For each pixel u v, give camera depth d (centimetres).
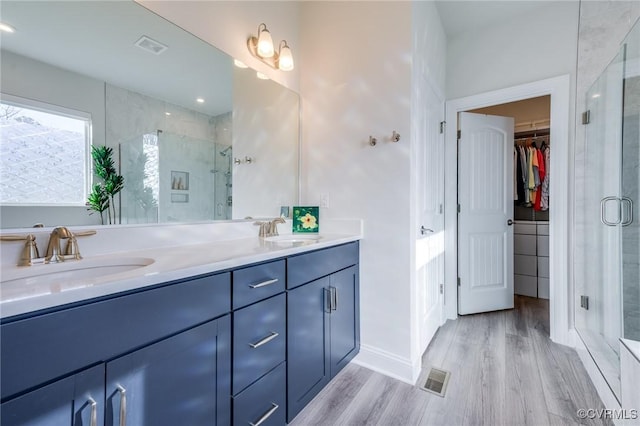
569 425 127
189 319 84
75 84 105
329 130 194
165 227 129
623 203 147
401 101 165
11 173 91
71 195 103
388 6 169
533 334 219
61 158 101
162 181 130
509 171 273
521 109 340
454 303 252
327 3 195
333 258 155
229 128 161
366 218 178
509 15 223
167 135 133
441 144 245
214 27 150
